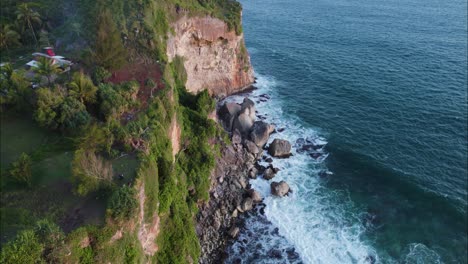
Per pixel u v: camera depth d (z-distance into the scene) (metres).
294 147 67.44
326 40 113.62
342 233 50.16
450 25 119.94
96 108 45.59
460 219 51.88
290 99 83.62
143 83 52.53
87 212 32.00
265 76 95.06
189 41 78.69
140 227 35.25
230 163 61.81
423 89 82.31
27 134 41.41
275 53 107.12
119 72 54.06
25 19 59.84
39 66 46.38
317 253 47.34
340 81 88.44
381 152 64.94
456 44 104.25
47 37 59.97
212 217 51.91
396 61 96.00
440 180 58.38
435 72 89.31
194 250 45.31
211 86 85.81
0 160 37.41
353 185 58.44
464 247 48.09
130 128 41.38
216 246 48.41
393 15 133.25
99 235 30.09
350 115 75.88
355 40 111.75
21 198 33.34
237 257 47.03
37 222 28.28
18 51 58.31
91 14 63.84
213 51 83.06
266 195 56.62
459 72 88.56
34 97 43.44
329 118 75.44
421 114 74.12
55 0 69.12
